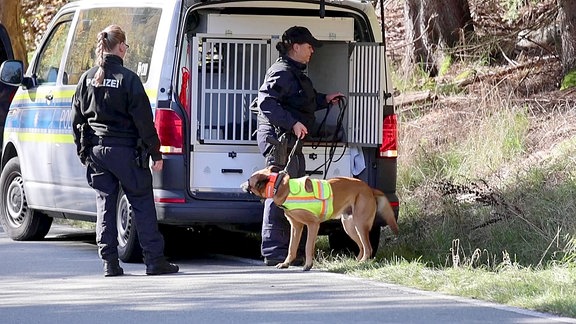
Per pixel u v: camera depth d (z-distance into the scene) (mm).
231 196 12945
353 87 13609
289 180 12281
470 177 17625
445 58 23422
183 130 12859
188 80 12945
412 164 18062
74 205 14227
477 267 12906
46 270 12688
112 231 12258
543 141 18109
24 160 15391
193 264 13375
